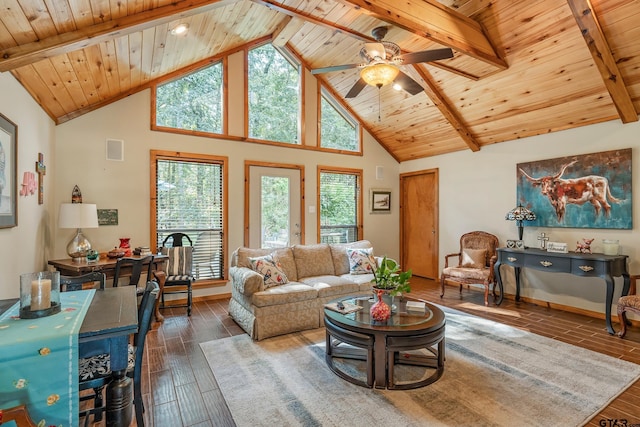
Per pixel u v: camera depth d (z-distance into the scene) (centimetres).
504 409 206
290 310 337
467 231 539
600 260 341
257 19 407
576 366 262
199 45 394
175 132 441
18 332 137
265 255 395
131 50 315
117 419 145
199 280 462
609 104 364
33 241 300
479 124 478
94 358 165
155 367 264
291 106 537
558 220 421
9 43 208
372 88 511
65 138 379
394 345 232
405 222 655
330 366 261
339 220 593
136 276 322
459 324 363
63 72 287
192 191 459
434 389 229
